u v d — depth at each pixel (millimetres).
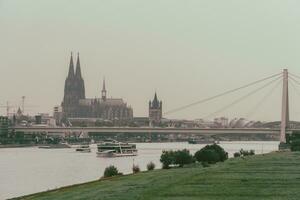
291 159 198750
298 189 98375
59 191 116750
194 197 88500
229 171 142125
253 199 85375
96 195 96875
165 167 190125
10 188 158250
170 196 90188
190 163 193250
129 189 103250
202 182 112812
